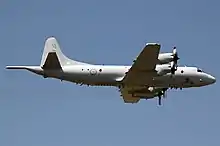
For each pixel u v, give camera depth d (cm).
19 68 16900
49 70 17000
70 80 17162
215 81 17938
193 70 17700
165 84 17538
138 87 17175
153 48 14950
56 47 18025
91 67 17162
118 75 17112
